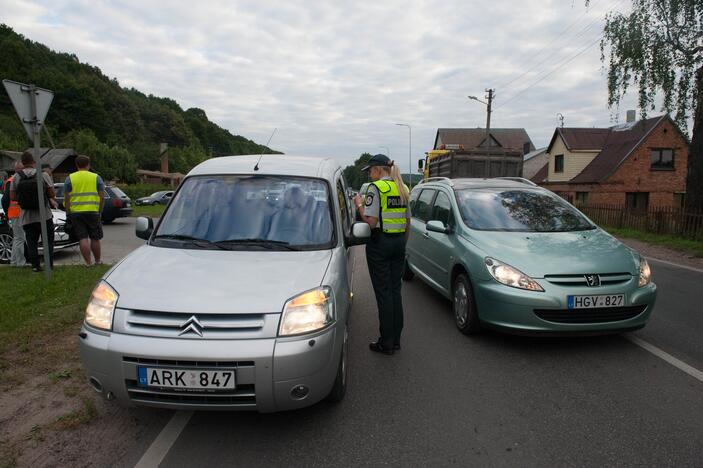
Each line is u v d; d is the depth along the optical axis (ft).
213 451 9.41
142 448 9.49
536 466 8.99
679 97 42.42
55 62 302.86
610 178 98.73
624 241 45.70
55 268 25.75
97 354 9.14
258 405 9.08
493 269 14.94
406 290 23.65
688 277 27.76
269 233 12.32
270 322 9.19
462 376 13.12
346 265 12.68
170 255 11.39
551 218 18.08
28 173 24.49
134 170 200.23
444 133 243.81
